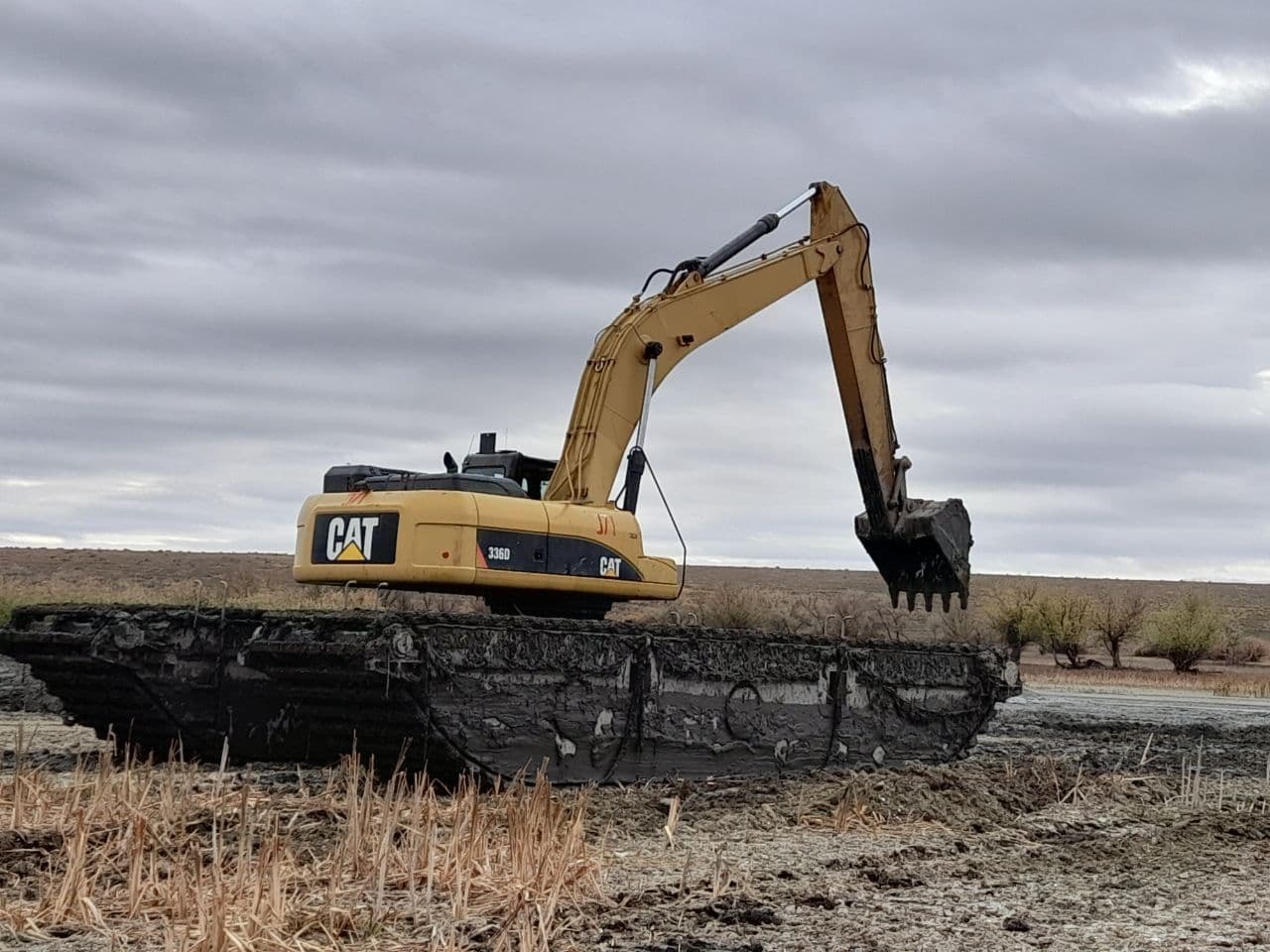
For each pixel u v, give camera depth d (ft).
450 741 45.11
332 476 54.70
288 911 28.07
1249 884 36.83
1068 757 67.67
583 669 48.80
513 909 29.84
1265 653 217.36
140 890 29.37
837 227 68.39
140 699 52.60
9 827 36.06
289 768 49.90
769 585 375.04
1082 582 433.89
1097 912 32.71
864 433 68.80
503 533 50.47
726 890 33.06
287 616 47.75
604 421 56.75
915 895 34.04
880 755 60.59
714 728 53.52
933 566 69.26
